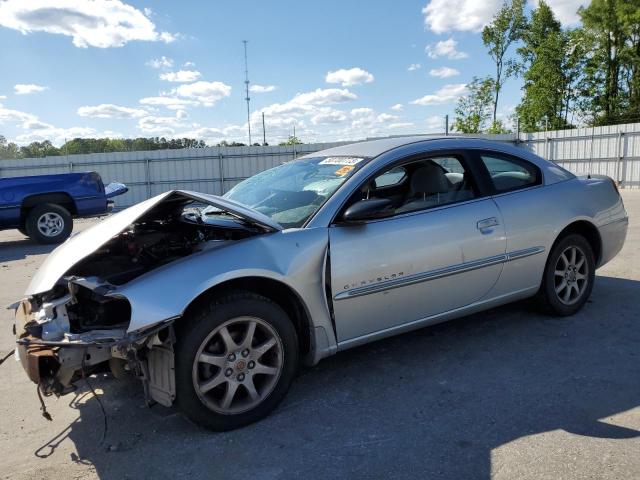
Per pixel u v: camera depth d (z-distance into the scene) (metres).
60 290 3.03
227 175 26.50
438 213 3.65
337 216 3.32
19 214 11.23
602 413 2.91
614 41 37.12
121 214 3.41
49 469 2.66
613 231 4.64
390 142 3.96
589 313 4.57
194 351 2.78
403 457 2.60
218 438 2.88
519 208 4.02
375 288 3.35
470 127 37.84
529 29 36.78
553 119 37.69
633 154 20.56
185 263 2.88
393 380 3.48
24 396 3.57
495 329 4.29
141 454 2.76
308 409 3.14
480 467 2.48
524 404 3.06
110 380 3.71
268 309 3.00
